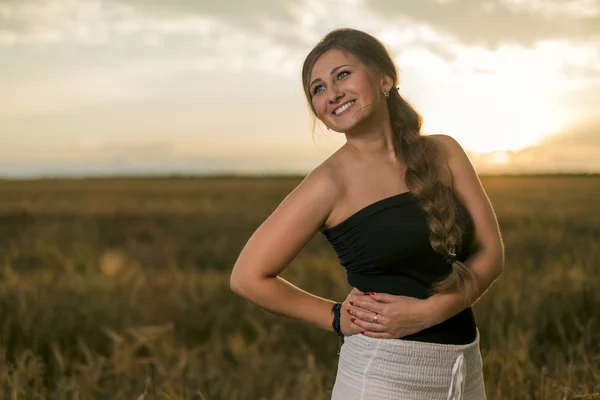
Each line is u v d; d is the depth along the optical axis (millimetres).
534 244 12648
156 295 7078
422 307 2217
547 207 24391
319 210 2312
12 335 5512
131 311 6395
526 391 3672
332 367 4801
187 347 5418
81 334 5625
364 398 2281
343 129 2334
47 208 26312
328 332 5648
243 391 4238
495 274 2381
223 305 6613
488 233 2412
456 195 2455
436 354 2252
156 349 4828
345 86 2320
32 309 6156
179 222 21172
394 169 2361
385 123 2395
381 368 2256
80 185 64312
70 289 7324
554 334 5215
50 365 4895
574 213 20844
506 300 6039
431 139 2518
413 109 2465
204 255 12992
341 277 7777
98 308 6340
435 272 2297
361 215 2279
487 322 5484
